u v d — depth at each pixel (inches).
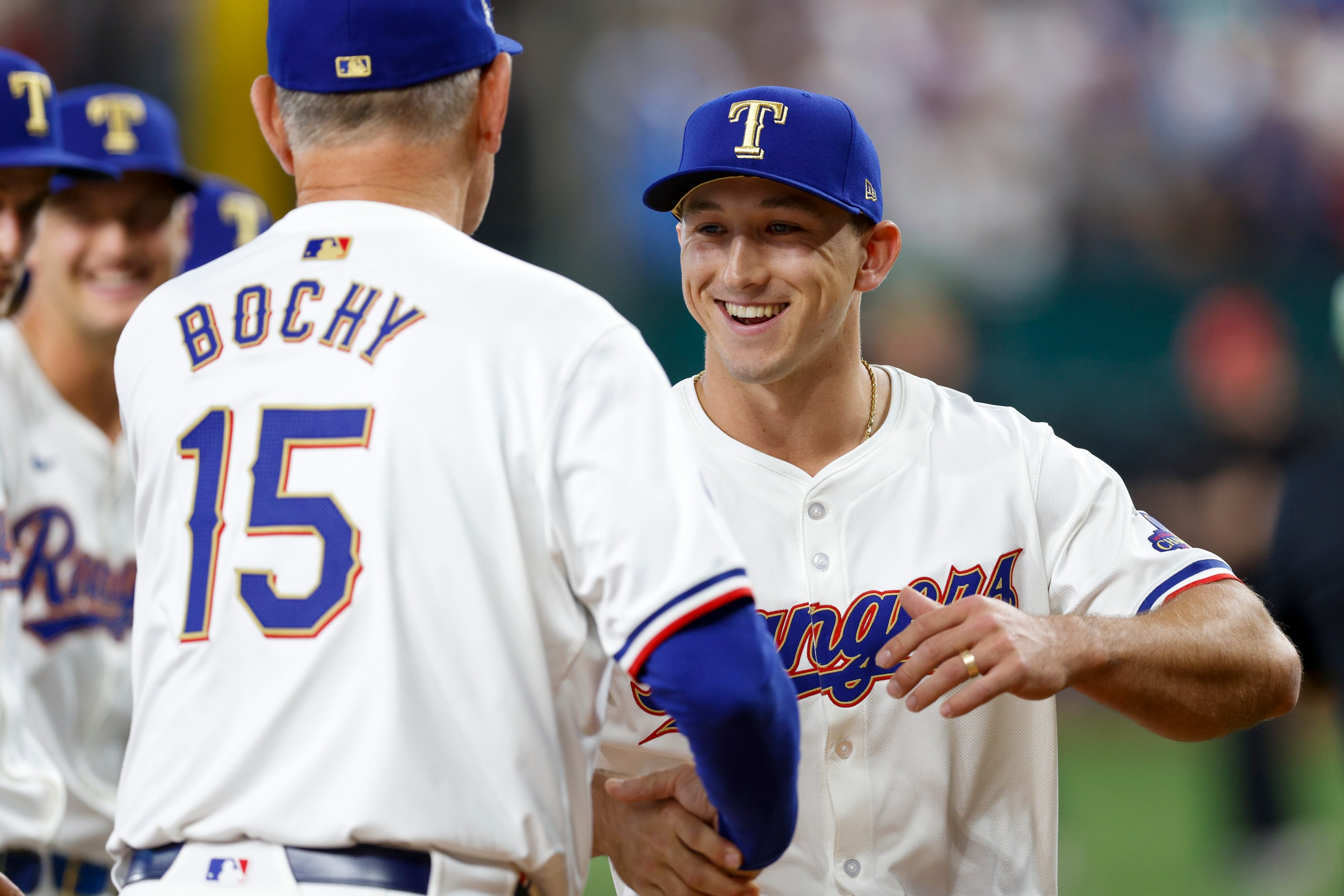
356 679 257.3
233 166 1461.6
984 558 352.2
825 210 332.5
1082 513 356.8
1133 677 314.0
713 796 268.5
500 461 262.2
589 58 1676.9
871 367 378.6
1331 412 1476.4
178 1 1530.5
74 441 522.3
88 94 553.0
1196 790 1141.7
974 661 297.0
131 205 541.0
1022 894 351.6
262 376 274.4
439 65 285.1
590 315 274.1
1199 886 906.7
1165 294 1577.3
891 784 344.5
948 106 1699.1
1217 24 1740.9
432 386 266.1
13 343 517.0
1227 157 1664.6
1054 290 1599.4
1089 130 1691.7
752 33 1726.1
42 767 474.3
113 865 510.6
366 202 287.3
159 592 276.2
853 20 1727.4
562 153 1647.4
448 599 259.6
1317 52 1731.1
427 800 253.6
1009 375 1576.0
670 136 1679.4
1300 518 558.6
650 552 255.1
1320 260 1604.3
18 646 467.5
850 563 352.2
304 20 285.0
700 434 365.1
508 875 261.6
